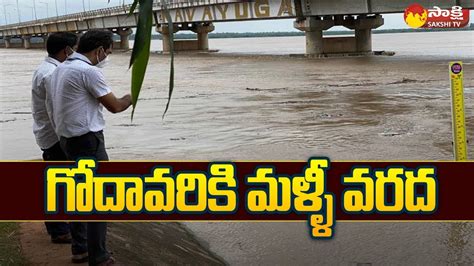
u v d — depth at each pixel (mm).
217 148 12086
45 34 131500
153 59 61562
